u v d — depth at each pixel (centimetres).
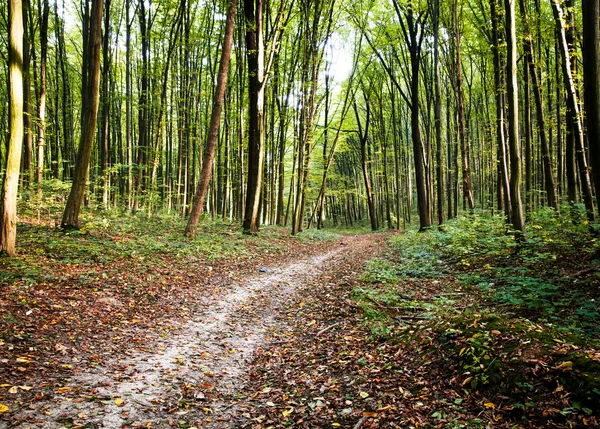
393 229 3425
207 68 2439
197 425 394
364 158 3481
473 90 3083
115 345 580
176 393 462
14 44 831
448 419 342
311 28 2147
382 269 1126
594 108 687
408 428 343
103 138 1986
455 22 1753
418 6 1855
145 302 784
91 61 1180
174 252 1222
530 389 342
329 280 1116
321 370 511
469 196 1792
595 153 691
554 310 588
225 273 1138
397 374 452
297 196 2273
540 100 1438
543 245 982
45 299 677
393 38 2239
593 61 685
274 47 1856
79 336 582
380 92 3231
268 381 507
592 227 898
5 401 386
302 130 2220
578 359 344
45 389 425
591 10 679
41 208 1612
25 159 1747
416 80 1911
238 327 730
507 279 793
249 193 1966
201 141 2589
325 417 392
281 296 969
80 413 389
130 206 2120
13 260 838
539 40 1510
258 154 1948
